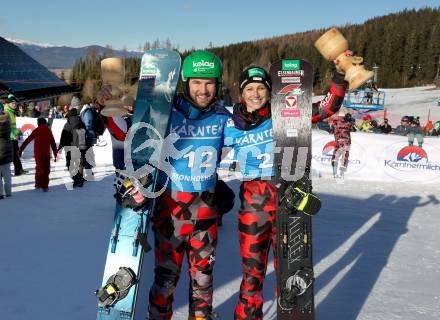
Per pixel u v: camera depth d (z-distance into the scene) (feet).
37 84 86.38
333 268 12.46
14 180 27.73
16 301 9.46
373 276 11.80
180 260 7.65
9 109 28.81
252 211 7.64
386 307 9.66
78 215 18.12
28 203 20.59
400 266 12.73
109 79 7.64
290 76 7.90
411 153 31.53
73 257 12.57
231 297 10.05
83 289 10.21
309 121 7.79
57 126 40.34
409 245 15.14
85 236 14.87
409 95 161.79
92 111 26.45
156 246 7.69
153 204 7.49
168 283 7.56
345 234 16.57
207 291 7.64
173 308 9.41
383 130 52.39
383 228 17.69
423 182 31.24
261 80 7.59
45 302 9.45
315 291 10.61
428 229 17.69
